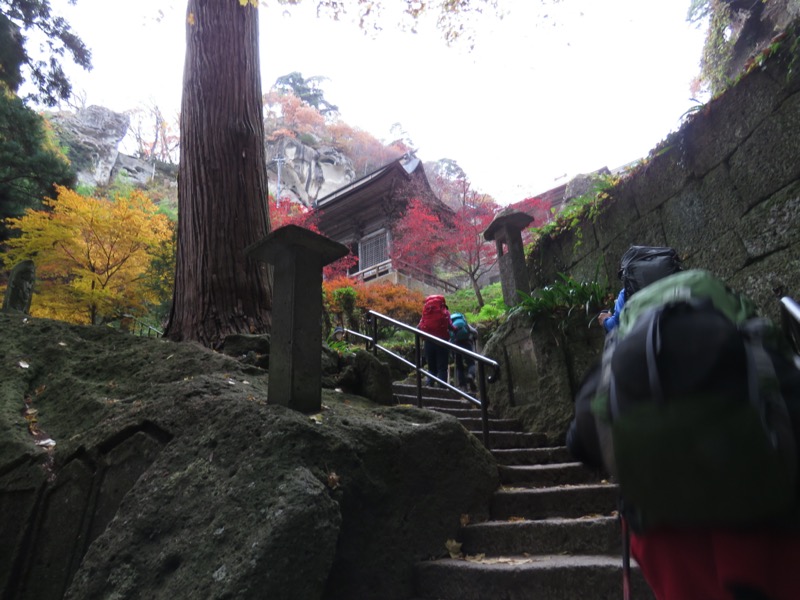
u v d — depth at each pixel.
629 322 1.15
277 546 2.17
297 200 50.81
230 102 6.06
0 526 3.38
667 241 5.64
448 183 38.84
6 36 12.66
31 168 13.63
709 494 0.90
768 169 4.44
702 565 0.98
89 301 11.22
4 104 13.20
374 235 28.64
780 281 4.25
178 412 3.16
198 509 2.50
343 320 12.72
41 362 4.60
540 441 5.07
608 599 2.56
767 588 0.88
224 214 5.64
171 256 14.96
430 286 25.97
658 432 0.96
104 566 2.42
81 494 3.22
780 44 4.34
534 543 3.16
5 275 13.14
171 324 5.59
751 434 0.90
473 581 2.77
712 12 11.69
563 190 23.08
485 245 19.00
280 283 3.23
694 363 0.97
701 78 12.15
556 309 5.49
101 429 3.40
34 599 3.04
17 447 3.59
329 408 3.34
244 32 6.47
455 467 3.47
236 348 4.80
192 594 2.13
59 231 10.76
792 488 0.91
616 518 3.07
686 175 5.38
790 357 1.08
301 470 2.49
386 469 3.03
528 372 5.66
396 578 2.91
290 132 56.88
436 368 7.09
